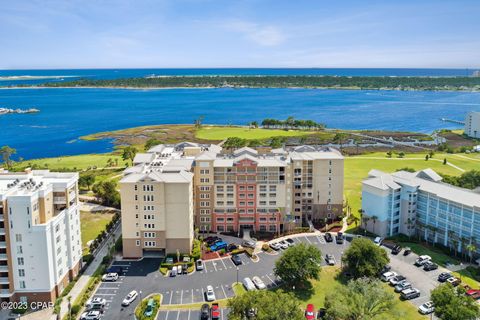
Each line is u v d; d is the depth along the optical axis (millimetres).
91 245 171875
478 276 146000
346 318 116750
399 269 153000
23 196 126188
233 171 185000
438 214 171500
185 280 147500
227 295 137000
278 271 141750
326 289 141125
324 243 176000
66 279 143125
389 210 180750
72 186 147375
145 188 160375
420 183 181000
